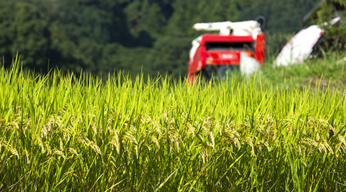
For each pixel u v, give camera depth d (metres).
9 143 5.23
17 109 5.79
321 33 19.56
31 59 109.31
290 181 6.07
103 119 5.35
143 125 5.68
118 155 5.41
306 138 5.93
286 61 17.59
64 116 5.34
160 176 5.58
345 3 18.61
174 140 5.44
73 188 5.41
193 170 5.65
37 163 5.25
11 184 5.25
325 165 6.18
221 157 5.76
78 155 5.10
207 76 21.17
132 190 5.52
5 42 108.56
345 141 5.93
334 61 16.20
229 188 5.79
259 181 5.98
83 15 198.88
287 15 145.25
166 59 159.88
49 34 120.38
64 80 6.66
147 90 6.52
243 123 5.93
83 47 173.62
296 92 7.29
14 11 112.94
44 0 198.25
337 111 6.67
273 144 5.95
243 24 21.59
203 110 6.00
